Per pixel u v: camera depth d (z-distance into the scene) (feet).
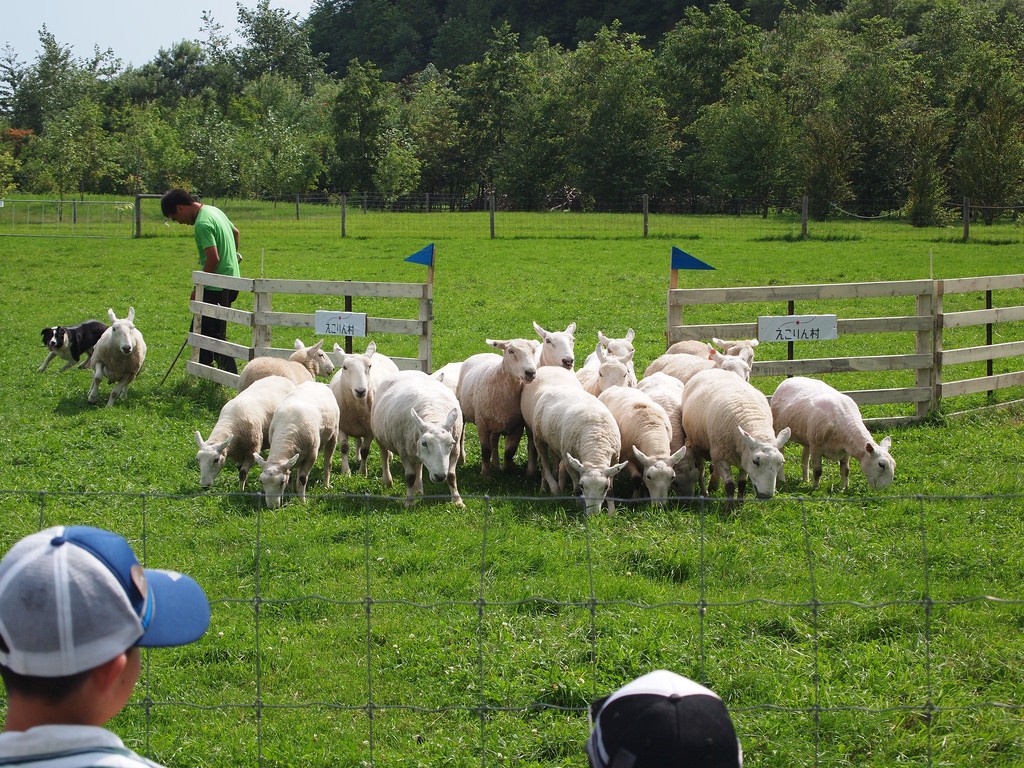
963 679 20.13
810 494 33.68
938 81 222.48
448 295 80.64
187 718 19.30
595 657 19.69
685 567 25.54
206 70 398.21
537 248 114.93
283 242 120.37
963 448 38.40
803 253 107.76
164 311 74.08
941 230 133.80
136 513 30.17
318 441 33.58
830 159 168.45
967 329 65.57
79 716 7.58
